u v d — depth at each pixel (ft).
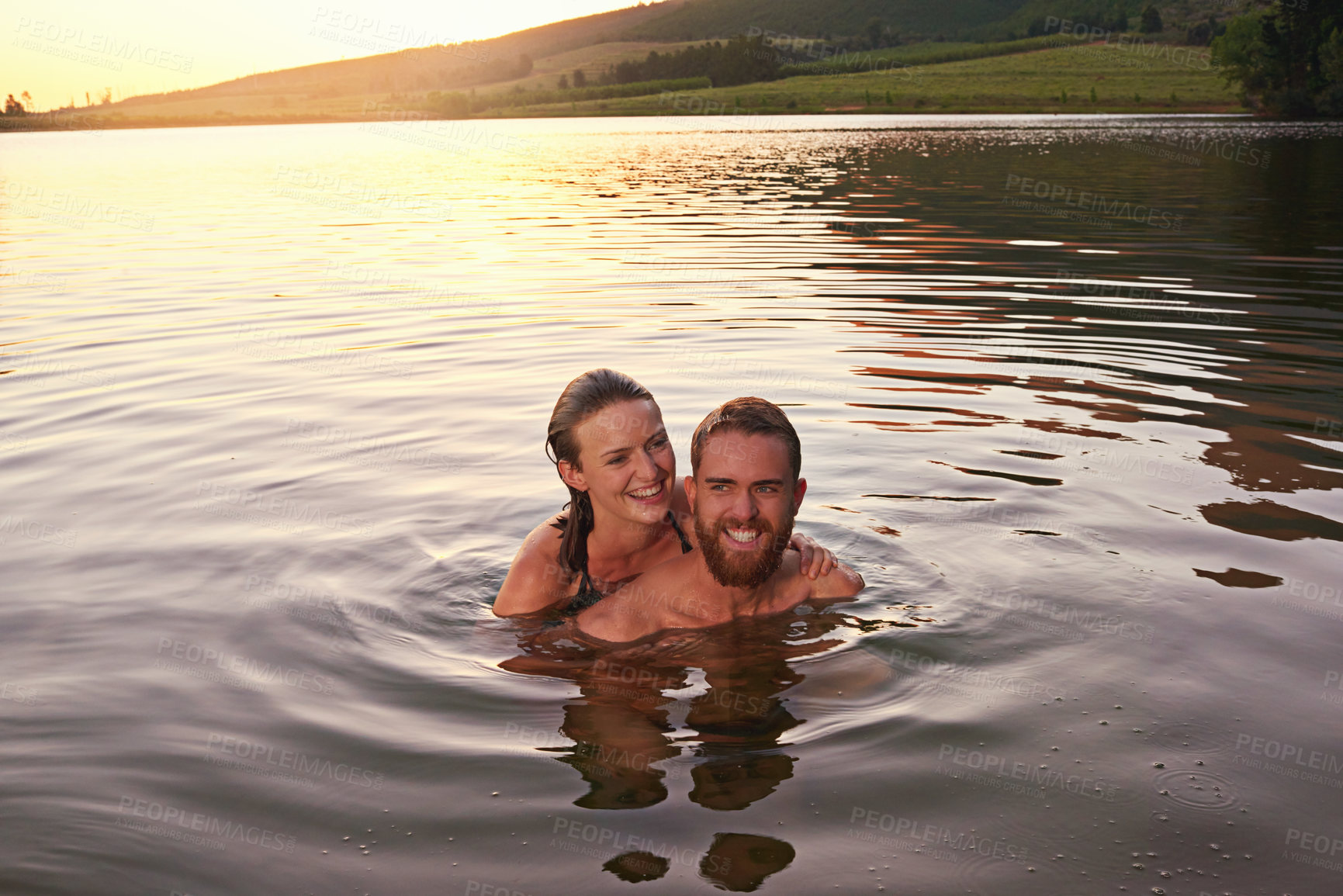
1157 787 7.30
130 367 21.36
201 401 18.84
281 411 18.17
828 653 9.63
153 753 7.98
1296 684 8.76
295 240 41.32
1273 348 21.34
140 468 15.30
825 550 11.07
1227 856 6.54
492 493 14.20
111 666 9.46
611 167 82.64
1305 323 23.52
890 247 37.42
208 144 138.31
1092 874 6.40
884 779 7.49
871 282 30.40
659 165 82.48
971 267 32.73
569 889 6.34
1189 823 6.89
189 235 43.45
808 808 7.14
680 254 36.40
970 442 15.79
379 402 18.71
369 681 9.21
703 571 10.28
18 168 88.28
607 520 11.02
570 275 32.42
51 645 9.89
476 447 16.17
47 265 35.58
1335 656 9.23
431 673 9.37
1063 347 21.95
